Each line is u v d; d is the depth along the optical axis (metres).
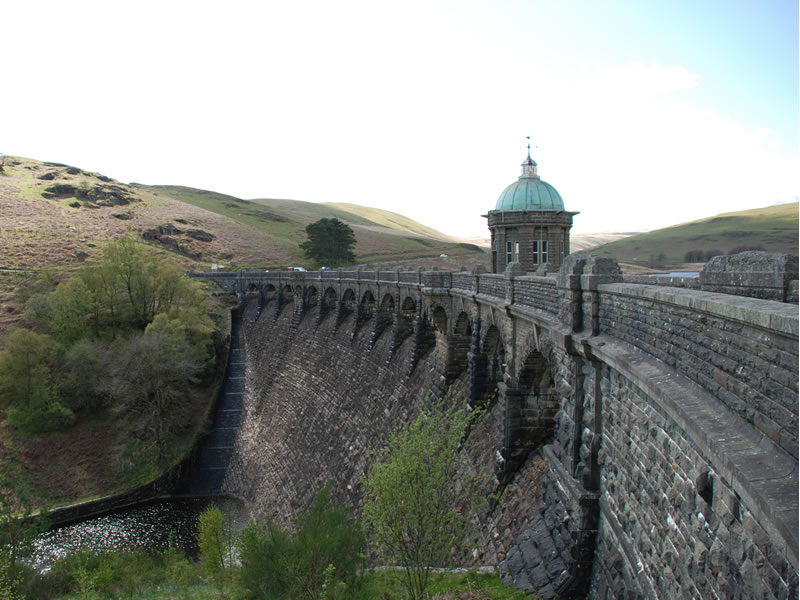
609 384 15.56
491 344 32.16
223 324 100.81
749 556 8.38
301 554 19.11
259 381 84.38
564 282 17.84
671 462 11.51
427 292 39.66
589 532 16.66
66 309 77.00
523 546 20.58
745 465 7.52
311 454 58.97
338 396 61.00
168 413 70.81
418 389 45.06
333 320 73.81
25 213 139.00
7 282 98.88
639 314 13.18
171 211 173.88
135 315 84.62
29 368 64.69
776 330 7.33
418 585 18.50
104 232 138.12
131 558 35.50
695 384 10.22
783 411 7.40
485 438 30.17
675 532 11.26
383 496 18.47
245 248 156.12
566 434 18.44
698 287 14.62
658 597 12.07
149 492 62.94
